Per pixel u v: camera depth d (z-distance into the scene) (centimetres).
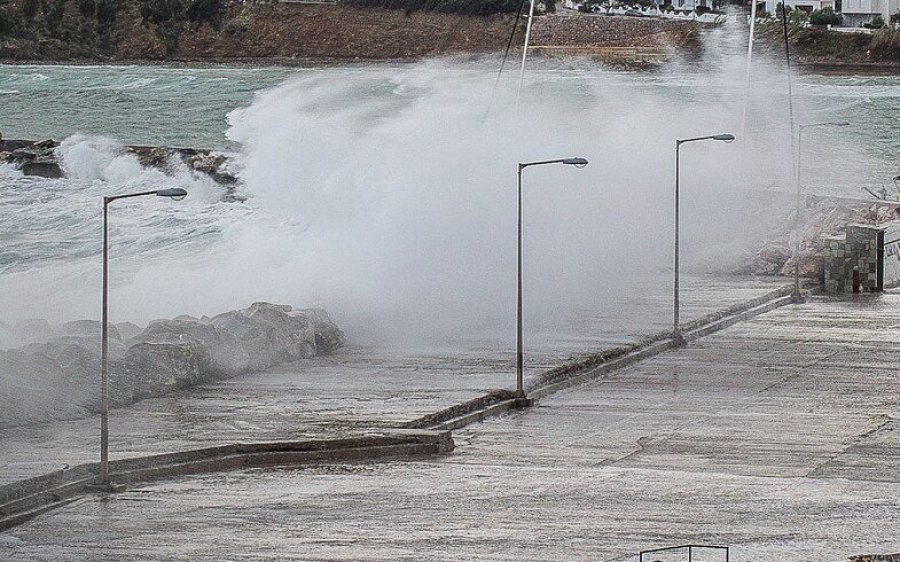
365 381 9369
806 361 10344
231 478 7094
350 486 6931
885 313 12538
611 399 9138
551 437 8081
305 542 5956
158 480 7038
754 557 5784
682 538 6053
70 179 19838
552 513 6431
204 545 5916
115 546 5906
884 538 6078
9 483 6625
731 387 9475
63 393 8344
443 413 8431
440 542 5966
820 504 6619
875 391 9312
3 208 17262
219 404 8606
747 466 7394
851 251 13812
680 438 8031
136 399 8712
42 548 5881
